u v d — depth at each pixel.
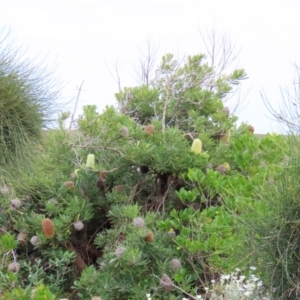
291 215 2.10
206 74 4.79
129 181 4.29
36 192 4.12
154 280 3.46
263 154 3.98
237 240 2.63
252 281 2.75
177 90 4.73
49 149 3.58
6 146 2.84
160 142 4.09
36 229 4.03
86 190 4.33
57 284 3.80
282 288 2.11
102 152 4.28
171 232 3.68
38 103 3.03
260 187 2.45
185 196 3.74
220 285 3.18
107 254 3.69
